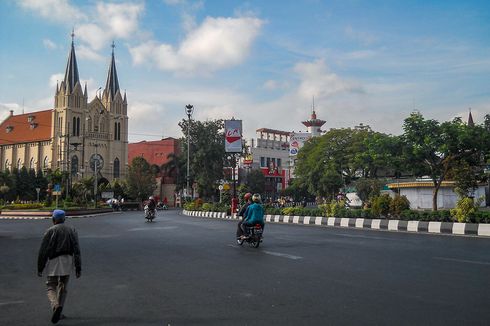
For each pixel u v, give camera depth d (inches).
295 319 263.6
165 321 266.7
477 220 840.9
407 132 1203.2
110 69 4212.6
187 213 2033.7
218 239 743.1
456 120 1176.2
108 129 4104.3
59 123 3927.2
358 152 2103.8
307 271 421.7
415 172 1247.5
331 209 1179.3
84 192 2544.3
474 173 1158.3
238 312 282.4
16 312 297.7
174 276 410.6
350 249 582.6
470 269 416.8
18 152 4242.1
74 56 3976.4
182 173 3321.9
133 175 3395.7
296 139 3587.6
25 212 1856.5
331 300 307.0
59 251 279.7
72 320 274.7
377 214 1053.2
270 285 361.7
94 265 483.5
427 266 436.1
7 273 452.4
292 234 831.7
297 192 3265.3
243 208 642.2
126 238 779.4
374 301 301.3
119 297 333.1
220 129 3107.8
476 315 263.6
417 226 917.8
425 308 280.5
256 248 609.6
